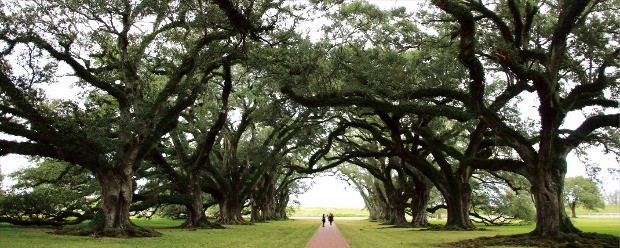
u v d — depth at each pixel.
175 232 27.39
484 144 34.03
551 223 19.91
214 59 24.55
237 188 44.62
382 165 54.31
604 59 21.39
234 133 45.94
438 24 26.34
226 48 23.88
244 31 20.83
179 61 26.20
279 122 37.94
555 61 19.19
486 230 34.12
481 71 19.86
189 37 24.14
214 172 41.50
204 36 23.42
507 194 54.00
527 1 21.17
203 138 34.56
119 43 23.42
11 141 22.27
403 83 25.38
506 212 52.56
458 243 20.50
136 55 23.77
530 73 19.02
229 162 44.91
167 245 18.11
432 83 27.06
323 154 41.97
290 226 42.88
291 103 33.88
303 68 24.44
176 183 34.94
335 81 27.55
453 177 34.44
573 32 21.75
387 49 27.64
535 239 19.75
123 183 23.16
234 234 26.52
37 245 16.69
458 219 34.56
